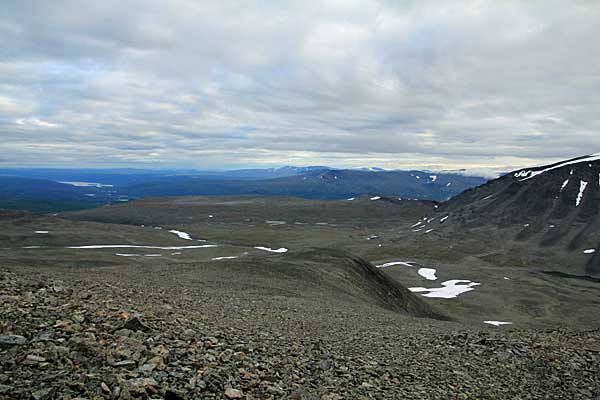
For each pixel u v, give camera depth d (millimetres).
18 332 9703
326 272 51625
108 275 30453
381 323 24469
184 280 33406
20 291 13992
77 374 8086
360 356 14539
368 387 11391
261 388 9797
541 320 73500
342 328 20500
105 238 133375
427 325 26078
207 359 10727
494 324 64688
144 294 20156
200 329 13953
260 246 167000
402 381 12422
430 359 15117
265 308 24000
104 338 10586
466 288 95750
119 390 7711
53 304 12875
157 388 8312
